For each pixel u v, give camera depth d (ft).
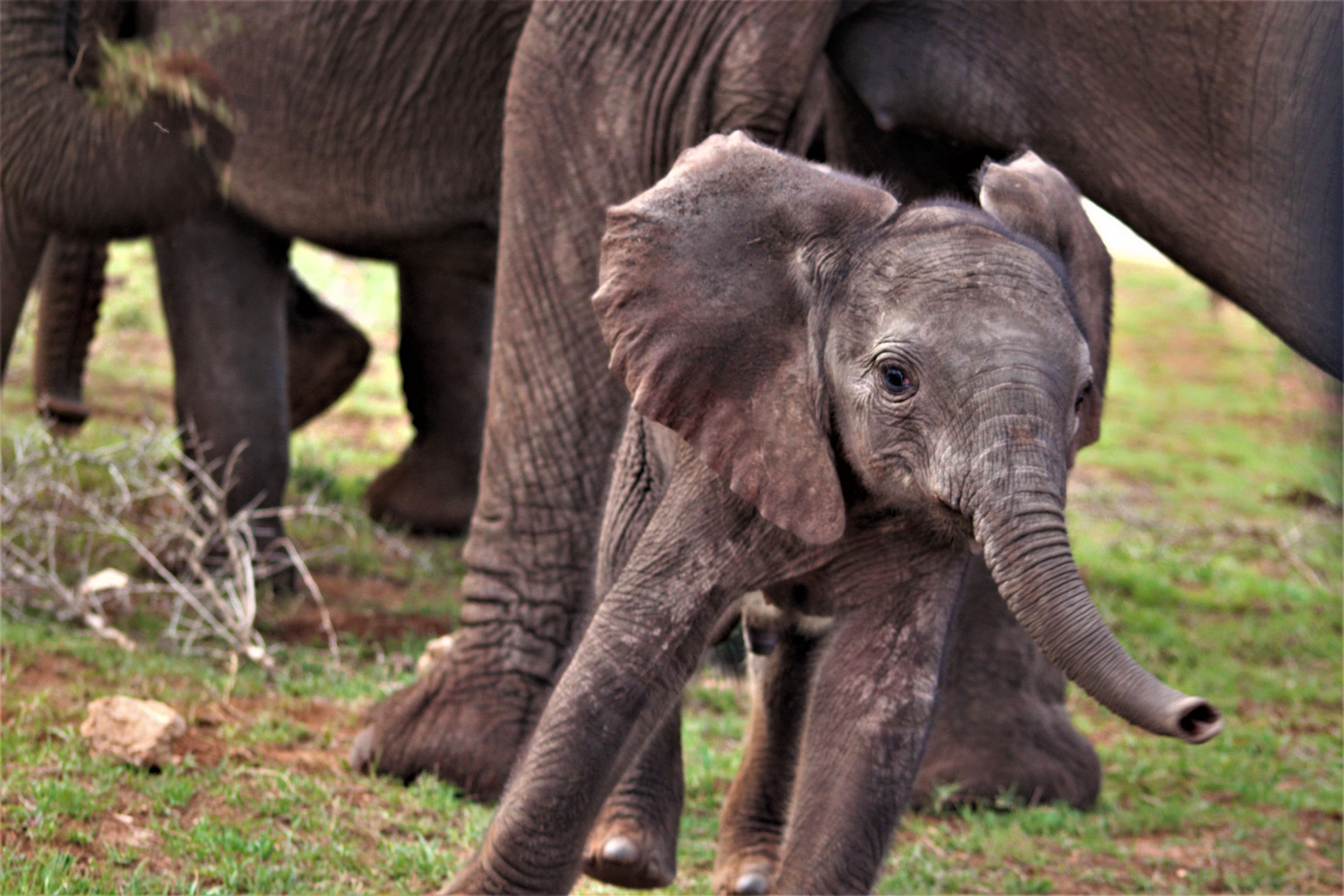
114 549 45.09
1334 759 38.11
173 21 43.70
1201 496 75.36
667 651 21.33
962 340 18.75
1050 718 34.09
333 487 59.31
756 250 20.56
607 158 31.14
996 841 30.53
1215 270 31.53
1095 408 22.25
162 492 41.52
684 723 37.42
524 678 31.55
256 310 44.98
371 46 40.73
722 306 20.47
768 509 20.11
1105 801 34.22
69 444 55.98
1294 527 67.26
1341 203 30.01
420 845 26.78
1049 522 17.97
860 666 21.56
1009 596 17.98
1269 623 52.80
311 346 57.21
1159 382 105.70
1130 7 30.63
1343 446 31.78
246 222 44.68
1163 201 31.37
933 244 19.52
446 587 48.62
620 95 30.99
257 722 32.78
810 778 21.44
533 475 31.78
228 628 39.40
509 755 31.09
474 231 42.09
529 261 31.73
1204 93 30.58
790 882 20.77
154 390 74.02
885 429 19.26
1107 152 31.45
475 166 40.86
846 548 21.53
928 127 32.14
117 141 35.81
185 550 41.68
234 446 44.45
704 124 30.58
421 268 48.80
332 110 41.68
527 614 31.78
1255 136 30.35
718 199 20.75
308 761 31.19
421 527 55.52
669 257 20.68
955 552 21.62
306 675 37.32
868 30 31.37
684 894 26.86
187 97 36.11
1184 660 47.14
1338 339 30.58
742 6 29.89
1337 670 47.55
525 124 31.78
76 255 58.59
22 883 22.88
